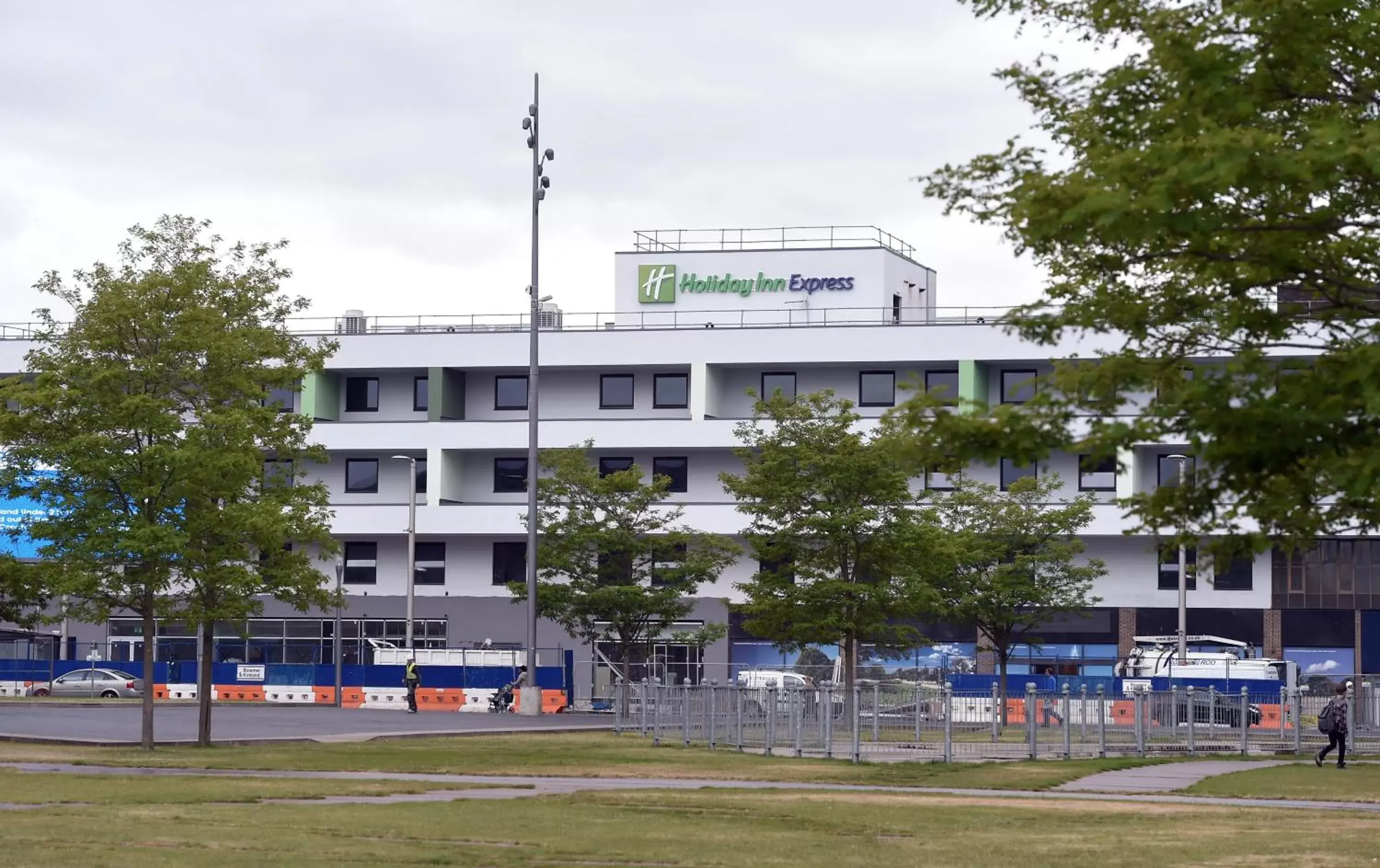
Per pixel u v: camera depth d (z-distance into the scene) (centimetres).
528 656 5997
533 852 1750
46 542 4538
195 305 3997
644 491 6662
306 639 8700
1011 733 3678
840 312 8812
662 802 2445
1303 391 1297
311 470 8862
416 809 2264
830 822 2172
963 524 6675
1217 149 1263
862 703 3609
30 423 3812
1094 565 6731
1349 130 1271
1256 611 7931
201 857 1636
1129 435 1334
